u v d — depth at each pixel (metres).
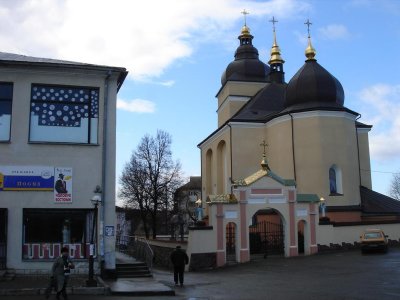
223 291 18.58
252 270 26.42
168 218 65.69
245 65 58.72
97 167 21.77
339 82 44.69
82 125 21.98
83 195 21.45
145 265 23.83
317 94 43.09
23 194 20.88
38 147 21.28
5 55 23.16
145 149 64.19
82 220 21.48
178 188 64.44
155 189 63.00
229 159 46.44
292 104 44.19
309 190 41.09
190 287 20.30
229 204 30.83
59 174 21.33
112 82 22.55
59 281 15.31
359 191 42.28
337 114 41.94
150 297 16.88
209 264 29.61
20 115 21.28
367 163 47.66
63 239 21.11
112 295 17.31
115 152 22.11
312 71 43.81
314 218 33.12
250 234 33.72
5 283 18.53
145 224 63.66
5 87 21.47
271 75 56.97
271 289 18.64
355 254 30.66
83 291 17.56
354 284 18.84
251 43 61.44
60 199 21.17
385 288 17.53
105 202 21.59
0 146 20.92
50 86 21.84
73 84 22.00
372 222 35.91
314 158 41.25
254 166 46.00
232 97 57.22
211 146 53.56
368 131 48.38
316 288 18.34
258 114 49.06
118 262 24.92
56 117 21.75
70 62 22.77
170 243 32.88
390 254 29.70
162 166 64.12
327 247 33.16
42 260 20.67
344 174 41.22
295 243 32.16
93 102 22.25
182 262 21.31
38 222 21.00
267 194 32.00
